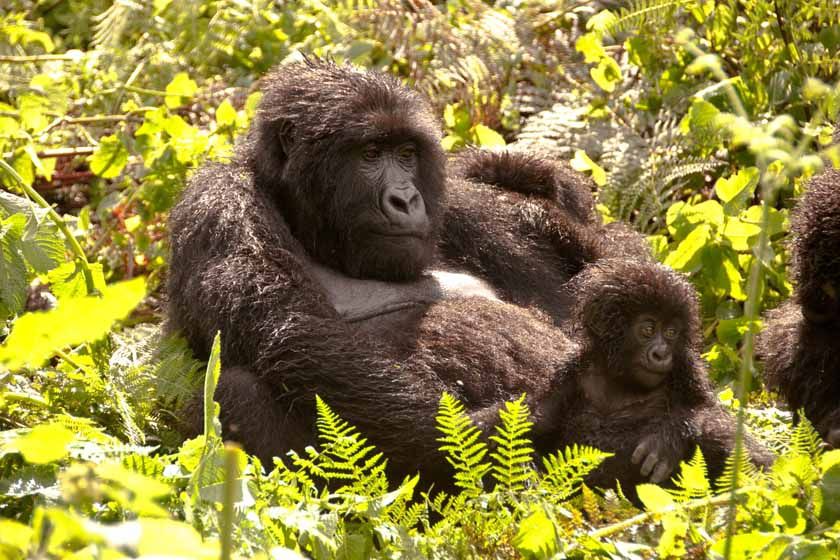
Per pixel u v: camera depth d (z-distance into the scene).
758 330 9.41
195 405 8.09
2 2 15.08
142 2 13.09
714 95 12.24
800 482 6.22
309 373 7.68
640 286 7.55
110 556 3.61
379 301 8.89
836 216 7.93
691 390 7.74
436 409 7.58
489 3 14.39
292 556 5.11
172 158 11.82
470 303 8.84
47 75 12.02
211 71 13.95
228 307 8.02
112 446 6.17
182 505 5.74
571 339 8.91
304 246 9.14
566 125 12.73
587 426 7.53
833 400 8.25
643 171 12.25
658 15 12.32
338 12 12.95
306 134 8.95
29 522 5.99
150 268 12.17
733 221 10.41
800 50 12.02
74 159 12.84
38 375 8.57
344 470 7.55
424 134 9.07
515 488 6.34
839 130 9.20
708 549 5.82
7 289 8.27
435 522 7.38
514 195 10.59
